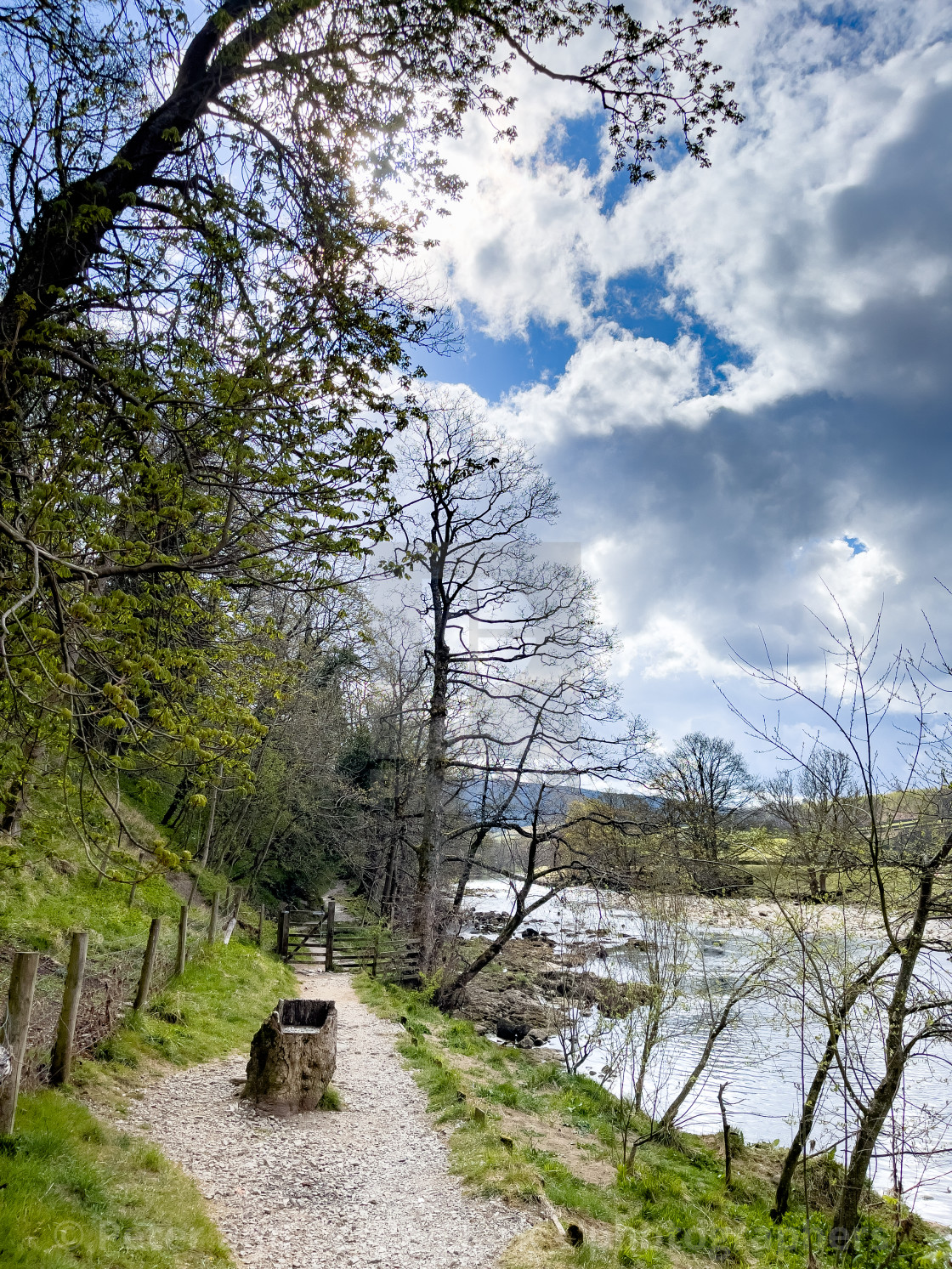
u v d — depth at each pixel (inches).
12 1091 202.4
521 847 1005.2
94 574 232.1
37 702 219.0
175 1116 297.3
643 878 587.2
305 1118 327.3
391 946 869.8
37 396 274.8
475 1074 493.4
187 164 329.1
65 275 282.8
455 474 668.7
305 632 874.8
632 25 346.9
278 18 305.4
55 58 274.7
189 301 292.4
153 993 420.2
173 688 313.4
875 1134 343.0
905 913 359.3
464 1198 266.7
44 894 479.2
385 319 309.9
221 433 267.1
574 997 684.7
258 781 882.1
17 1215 167.8
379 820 1030.4
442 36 342.3
